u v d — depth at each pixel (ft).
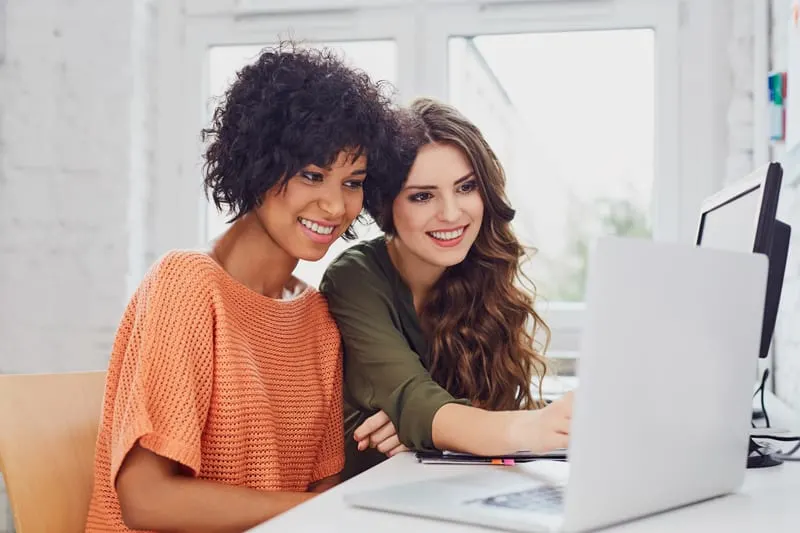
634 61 8.55
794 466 3.66
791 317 6.50
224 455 3.79
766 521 2.67
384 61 8.95
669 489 2.72
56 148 8.67
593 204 8.64
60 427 4.29
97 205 8.60
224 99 4.40
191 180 9.04
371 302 4.63
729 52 8.14
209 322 3.81
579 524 2.42
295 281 4.68
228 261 4.24
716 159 8.22
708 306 2.82
